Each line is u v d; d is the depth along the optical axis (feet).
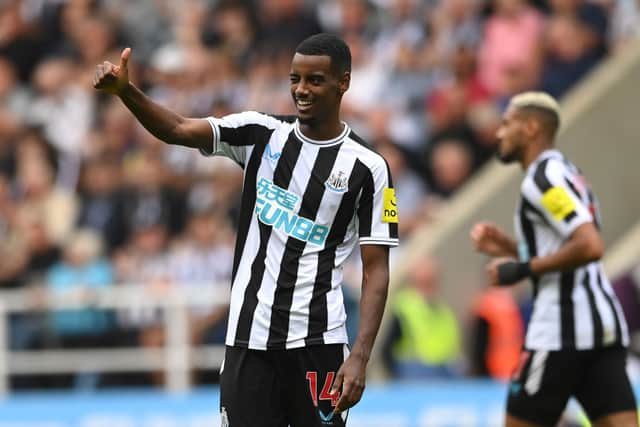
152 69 147.74
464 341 121.19
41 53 151.64
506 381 109.29
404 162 132.77
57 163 140.87
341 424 54.95
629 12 145.59
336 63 53.62
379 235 54.80
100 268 122.31
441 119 134.82
